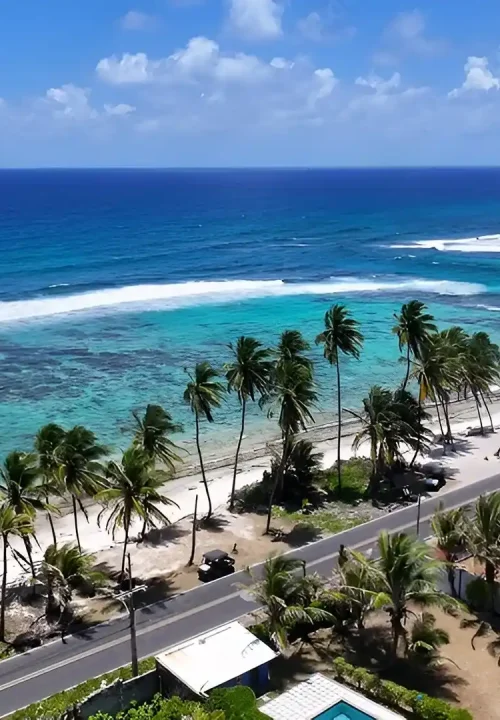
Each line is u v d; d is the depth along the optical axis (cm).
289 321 11812
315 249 19812
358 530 5409
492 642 3962
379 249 19862
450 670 3747
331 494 6191
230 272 16062
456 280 15238
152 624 4269
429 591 3628
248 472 6638
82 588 4650
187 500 6084
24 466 4556
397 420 6141
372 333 11194
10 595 4684
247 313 12331
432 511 5697
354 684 3575
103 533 5581
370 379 9212
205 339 10750
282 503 6044
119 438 7238
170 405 8188
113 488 4709
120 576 4866
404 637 3809
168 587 4725
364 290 14212
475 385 7356
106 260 17275
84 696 3531
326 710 3222
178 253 18712
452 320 11819
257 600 3891
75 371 9262
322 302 13162
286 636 3800
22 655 3997
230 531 5534
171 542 5375
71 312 12194
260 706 3281
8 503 4472
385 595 3566
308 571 4766
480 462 6744
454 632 4066
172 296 13475
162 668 3519
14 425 7525
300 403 5694
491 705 3484
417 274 15938
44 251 18362
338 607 4050
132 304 12825
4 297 12988
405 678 3684
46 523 5747
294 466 6272
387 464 6294
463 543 4538
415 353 6956
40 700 3588
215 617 4319
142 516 4781
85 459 4856
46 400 8250
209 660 3534
